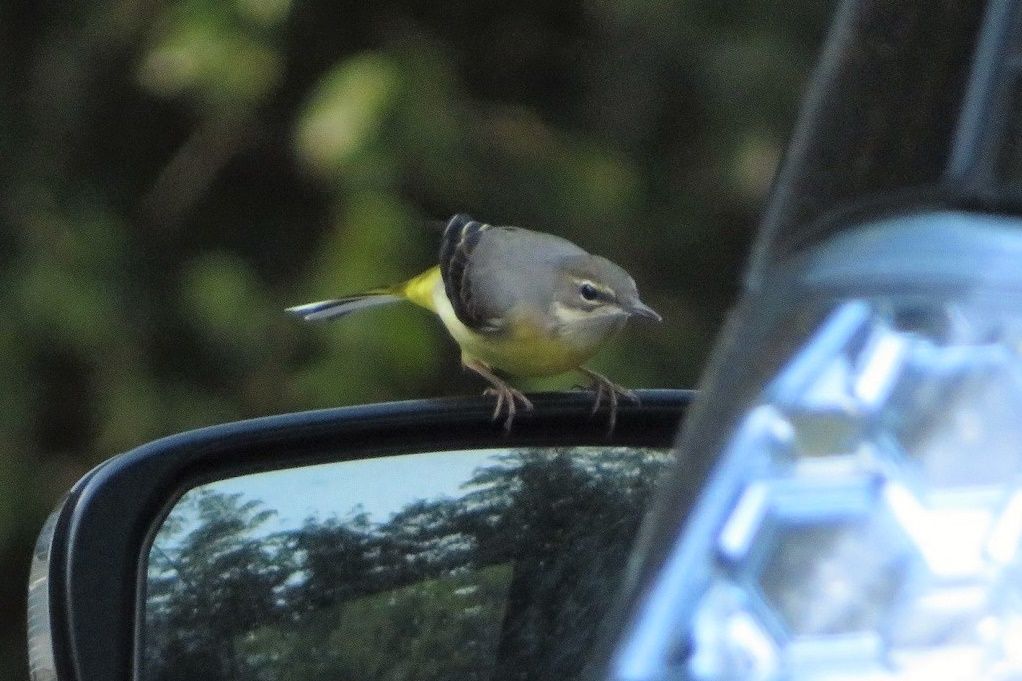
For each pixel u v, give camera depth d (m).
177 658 6.66
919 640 3.84
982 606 3.86
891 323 4.18
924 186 4.53
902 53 4.75
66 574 6.55
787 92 19.53
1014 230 4.24
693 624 3.95
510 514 7.26
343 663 6.97
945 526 3.94
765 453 4.11
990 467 3.98
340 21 19.77
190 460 7.07
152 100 20.39
